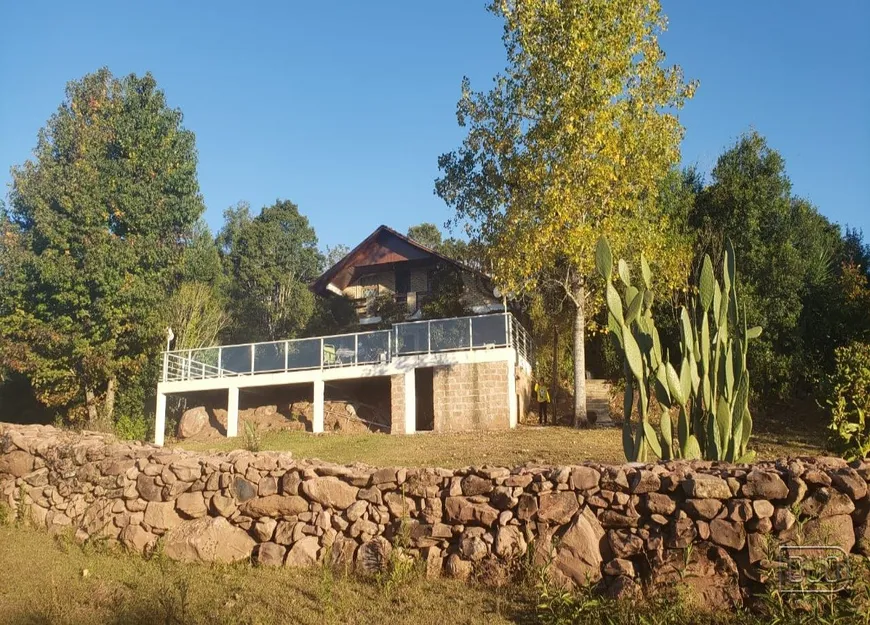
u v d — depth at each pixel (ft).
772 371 76.84
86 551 32.83
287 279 143.33
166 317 101.40
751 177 93.56
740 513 23.97
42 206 92.79
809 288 85.40
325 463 31.76
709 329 33.32
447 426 78.48
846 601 21.93
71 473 36.78
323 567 28.45
